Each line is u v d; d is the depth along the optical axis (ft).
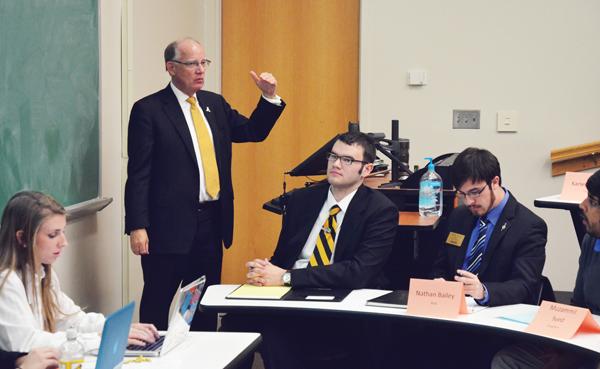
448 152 20.31
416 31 20.17
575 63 19.84
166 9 17.70
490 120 20.17
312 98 20.80
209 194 13.62
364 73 20.35
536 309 10.53
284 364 11.35
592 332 9.57
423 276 14.42
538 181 20.16
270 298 10.87
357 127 15.38
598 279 10.49
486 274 11.53
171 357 8.75
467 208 12.16
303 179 20.93
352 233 11.89
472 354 11.68
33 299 9.00
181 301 8.98
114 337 7.42
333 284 11.46
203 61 13.56
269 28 20.76
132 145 13.34
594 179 10.00
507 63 20.01
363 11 20.24
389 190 14.70
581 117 19.90
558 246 20.17
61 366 7.97
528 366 10.12
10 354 8.45
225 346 9.14
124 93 15.35
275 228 21.11
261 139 14.51
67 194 12.76
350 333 11.73
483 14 19.97
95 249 14.21
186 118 13.60
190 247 13.38
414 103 20.30
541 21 19.85
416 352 12.04
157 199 13.37
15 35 10.98
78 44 13.10
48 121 12.03
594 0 19.67
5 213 9.00
